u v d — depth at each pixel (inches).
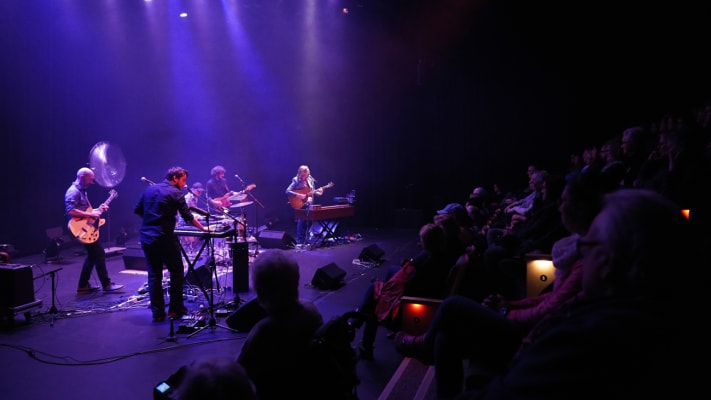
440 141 494.3
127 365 163.8
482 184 487.2
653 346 32.8
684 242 35.9
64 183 386.9
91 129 402.6
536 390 33.8
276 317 79.7
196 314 212.1
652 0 405.4
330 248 369.7
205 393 51.3
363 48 479.2
